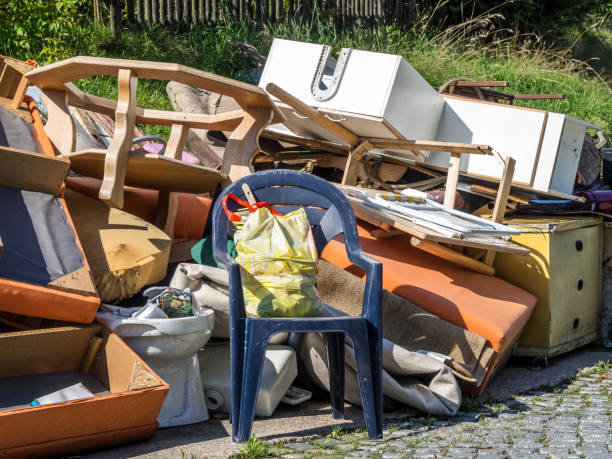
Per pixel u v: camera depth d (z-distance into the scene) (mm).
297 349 3514
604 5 18438
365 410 2871
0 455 2324
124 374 2699
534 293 4715
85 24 8938
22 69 4348
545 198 5691
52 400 2633
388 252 4457
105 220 3836
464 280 4363
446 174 5809
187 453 2566
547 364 4699
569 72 14484
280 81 5285
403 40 12641
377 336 2924
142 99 7457
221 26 10117
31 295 2670
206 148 6160
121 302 3635
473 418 3318
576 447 2723
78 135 4828
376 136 5309
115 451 2600
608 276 5441
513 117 5441
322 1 12586
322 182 3232
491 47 14719
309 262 2984
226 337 3510
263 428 2990
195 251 3973
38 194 3262
